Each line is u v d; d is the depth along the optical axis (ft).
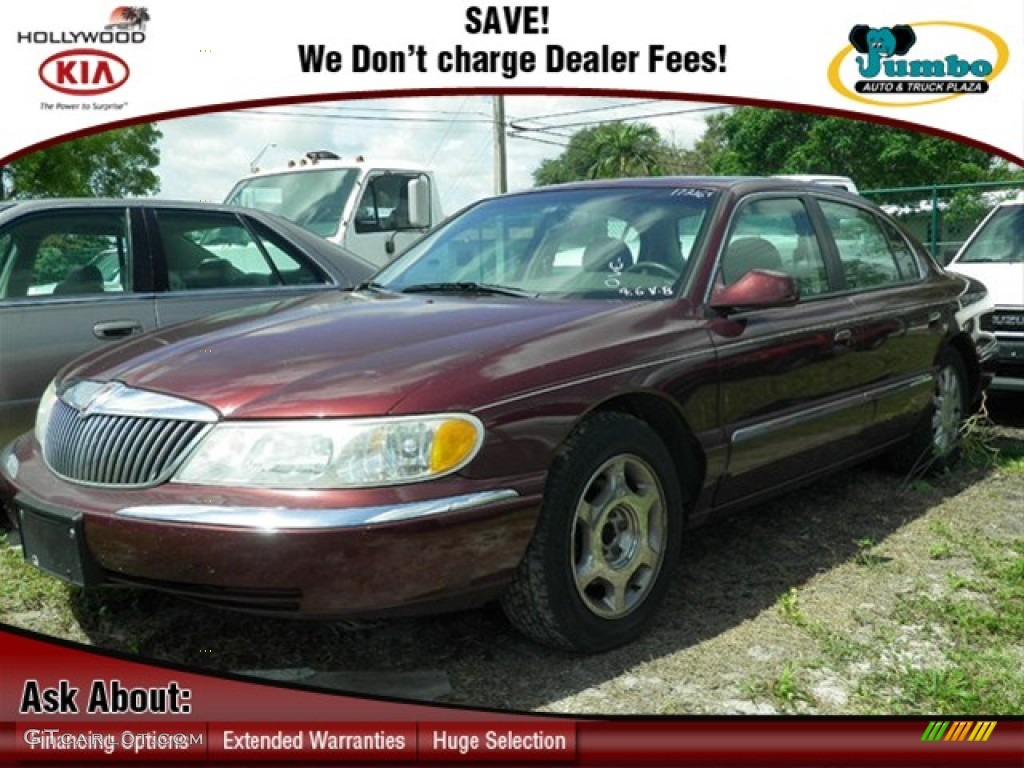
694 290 11.70
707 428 11.25
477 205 14.98
